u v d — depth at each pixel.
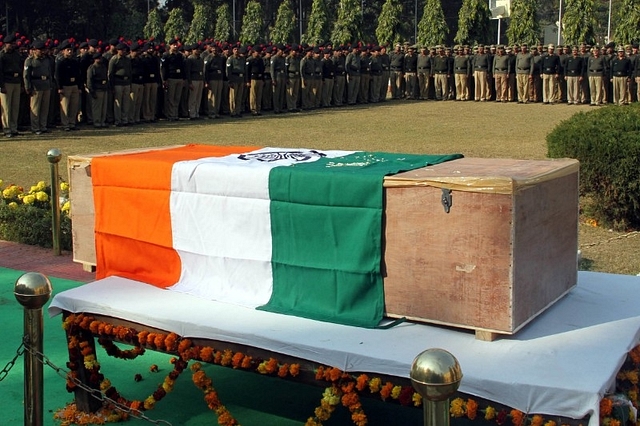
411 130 19.52
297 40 50.34
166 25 46.06
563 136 9.55
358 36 37.56
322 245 4.18
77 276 7.80
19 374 5.29
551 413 3.27
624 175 9.02
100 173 4.97
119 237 4.96
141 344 4.36
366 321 4.02
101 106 19.86
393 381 3.60
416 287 3.93
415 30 50.06
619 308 4.20
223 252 4.55
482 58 29.38
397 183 3.89
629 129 9.23
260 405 4.77
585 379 3.30
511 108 26.47
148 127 20.16
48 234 9.14
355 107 27.22
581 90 27.61
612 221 9.55
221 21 46.16
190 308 4.37
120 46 20.34
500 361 3.52
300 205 4.20
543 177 3.86
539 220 3.89
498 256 3.66
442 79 30.20
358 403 3.69
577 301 4.34
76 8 41.97
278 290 4.39
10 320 6.37
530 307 3.87
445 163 4.46
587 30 32.81
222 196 4.48
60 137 17.81
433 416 2.78
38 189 10.17
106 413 4.65
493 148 15.84
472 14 36.78
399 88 31.02
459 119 22.50
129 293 4.68
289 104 25.28
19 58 17.91
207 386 4.26
